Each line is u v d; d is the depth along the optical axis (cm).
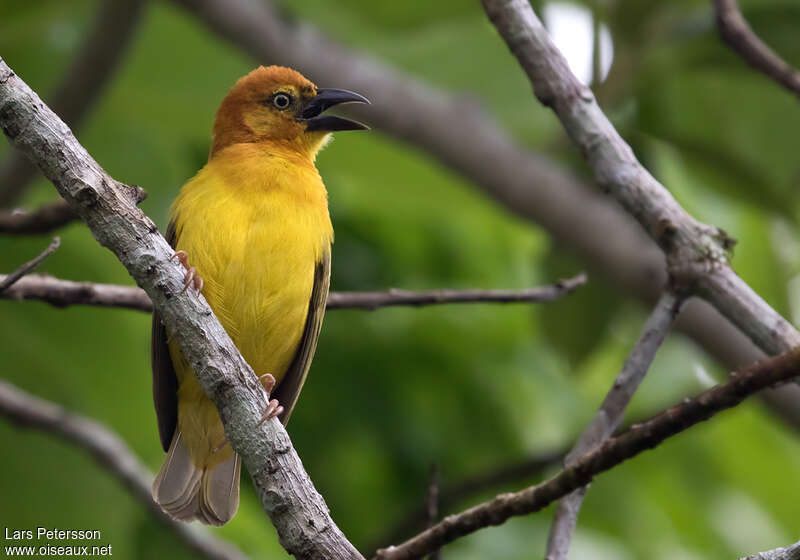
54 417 995
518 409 1185
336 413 1136
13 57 1272
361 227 1244
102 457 991
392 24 1213
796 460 1242
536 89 739
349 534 1116
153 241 593
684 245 693
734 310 677
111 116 1268
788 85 769
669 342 1216
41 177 1128
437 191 1285
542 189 1041
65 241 1127
